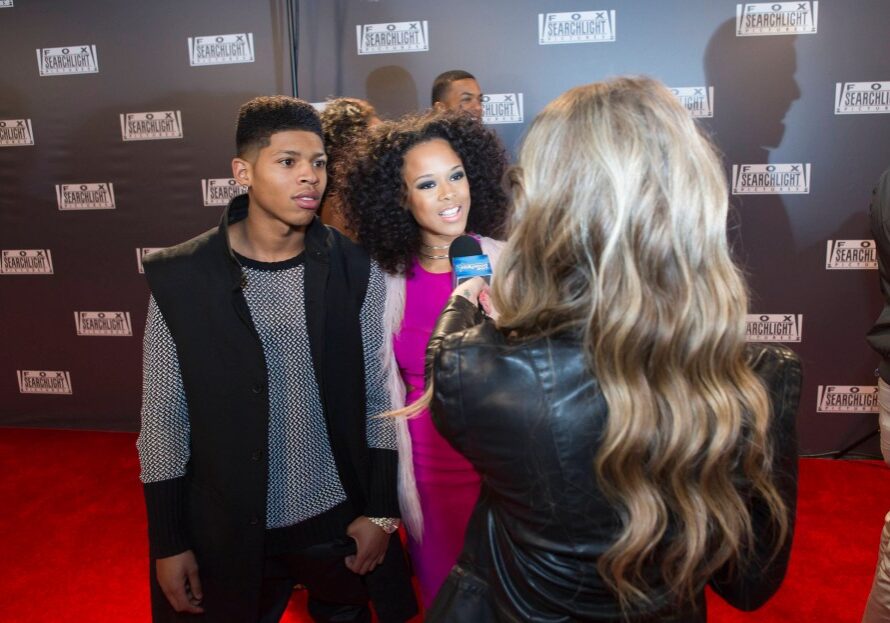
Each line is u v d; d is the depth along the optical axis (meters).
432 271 1.74
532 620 0.93
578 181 0.82
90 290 3.99
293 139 1.43
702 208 0.80
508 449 0.86
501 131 3.55
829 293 3.46
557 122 0.85
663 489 0.83
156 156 3.79
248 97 3.67
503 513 0.93
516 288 0.89
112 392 4.11
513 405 0.85
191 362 1.45
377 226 1.71
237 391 1.46
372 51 3.55
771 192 3.42
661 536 0.82
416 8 3.49
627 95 0.84
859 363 3.50
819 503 3.10
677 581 0.84
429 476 1.72
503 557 0.96
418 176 1.66
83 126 3.80
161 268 1.45
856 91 3.28
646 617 0.88
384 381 1.68
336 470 1.61
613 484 0.82
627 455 0.79
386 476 1.64
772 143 3.37
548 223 0.84
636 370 0.80
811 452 3.61
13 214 3.94
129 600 2.54
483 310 1.29
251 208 1.48
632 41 3.39
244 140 1.45
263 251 1.50
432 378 0.96
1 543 2.95
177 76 3.69
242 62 3.64
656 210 0.79
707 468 0.80
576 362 0.84
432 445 1.71
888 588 1.57
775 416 0.87
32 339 4.09
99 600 2.54
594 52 3.43
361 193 1.72
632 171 0.79
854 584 2.51
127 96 3.74
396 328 1.71
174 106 3.72
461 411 0.89
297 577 1.72
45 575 2.71
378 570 1.69
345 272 1.58
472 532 1.02
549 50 3.46
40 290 4.02
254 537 1.50
